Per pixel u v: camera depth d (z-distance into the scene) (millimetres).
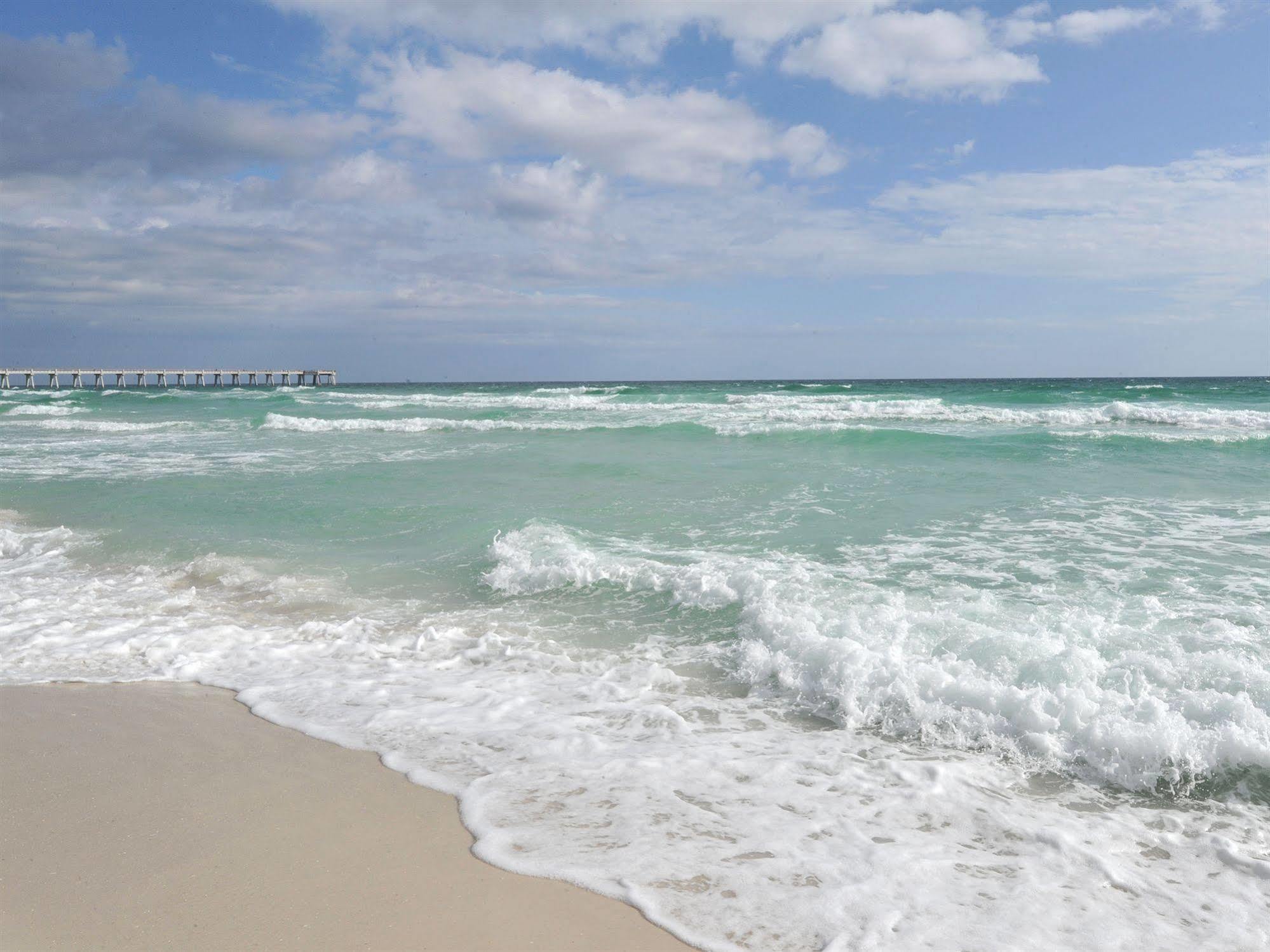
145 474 14172
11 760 4086
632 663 5559
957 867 3209
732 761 4117
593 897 2975
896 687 4746
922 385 61719
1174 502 10266
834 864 3209
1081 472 12656
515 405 33844
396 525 9727
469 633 6230
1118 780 3912
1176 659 4766
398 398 41656
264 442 20156
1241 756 3895
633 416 25938
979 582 6852
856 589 6410
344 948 2656
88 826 3432
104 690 5121
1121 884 3109
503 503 10836
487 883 3047
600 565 7402
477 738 4395
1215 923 2885
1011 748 4219
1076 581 6812
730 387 56594
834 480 12102
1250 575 6918
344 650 5883
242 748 4254
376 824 3469
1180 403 29203
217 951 2619
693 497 11008
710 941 2736
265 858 3191
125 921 2773
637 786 3852
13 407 37344
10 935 2689
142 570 8109
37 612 6816
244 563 8234
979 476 12297
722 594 6641
